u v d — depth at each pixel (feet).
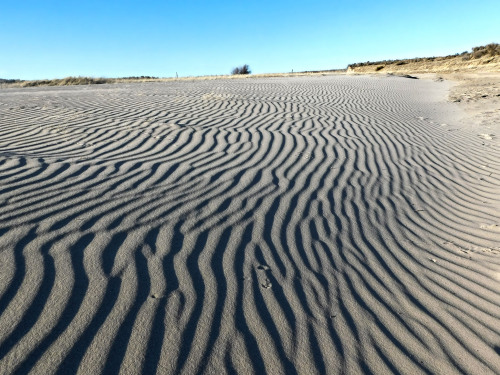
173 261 9.37
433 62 120.06
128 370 6.15
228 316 7.66
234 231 11.21
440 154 22.17
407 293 9.09
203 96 40.42
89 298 7.73
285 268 9.64
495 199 15.90
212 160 17.63
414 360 6.91
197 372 6.26
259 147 20.26
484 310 8.54
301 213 12.96
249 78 88.28
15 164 15.10
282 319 7.75
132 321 7.23
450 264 10.61
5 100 36.73
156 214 11.75
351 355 6.95
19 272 8.32
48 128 22.31
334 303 8.45
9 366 5.97
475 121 31.65
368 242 11.57
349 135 24.58
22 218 10.71
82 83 81.00
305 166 17.84
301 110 32.76
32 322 6.94
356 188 15.81
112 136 20.89
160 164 16.52
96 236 10.10
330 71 156.97
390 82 66.44
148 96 40.42
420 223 13.28
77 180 13.94
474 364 6.88
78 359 6.24
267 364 6.57
